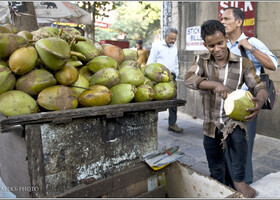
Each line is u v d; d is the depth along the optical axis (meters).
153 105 1.86
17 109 1.46
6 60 1.62
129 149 1.86
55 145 1.52
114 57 2.12
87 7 8.09
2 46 1.49
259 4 4.36
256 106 1.88
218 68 2.12
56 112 1.44
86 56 1.97
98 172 1.72
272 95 2.54
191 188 1.99
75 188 1.60
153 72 2.09
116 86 1.85
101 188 1.70
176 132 4.87
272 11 4.19
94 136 1.67
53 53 1.46
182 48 6.35
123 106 1.68
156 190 2.05
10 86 1.52
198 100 5.82
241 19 2.62
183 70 6.30
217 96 2.17
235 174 2.13
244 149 2.07
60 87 1.57
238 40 2.63
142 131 1.93
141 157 1.94
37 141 1.44
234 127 1.97
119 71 1.98
